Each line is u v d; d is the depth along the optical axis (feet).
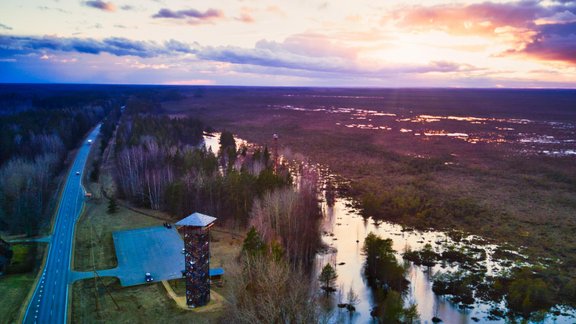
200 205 383.45
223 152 579.07
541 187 529.04
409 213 426.92
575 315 250.37
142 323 222.89
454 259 326.24
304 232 333.01
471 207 440.86
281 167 524.52
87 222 372.58
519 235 376.68
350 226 397.60
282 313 195.83
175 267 292.40
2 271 276.62
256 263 222.69
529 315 252.21
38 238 336.08
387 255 296.71
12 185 383.65
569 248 348.38
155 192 415.03
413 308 239.09
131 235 347.77
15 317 227.20
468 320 248.52
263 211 333.21
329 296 274.36
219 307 239.71
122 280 272.10
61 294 252.62
